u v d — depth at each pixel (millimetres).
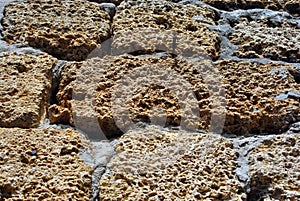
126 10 960
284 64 891
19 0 960
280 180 715
